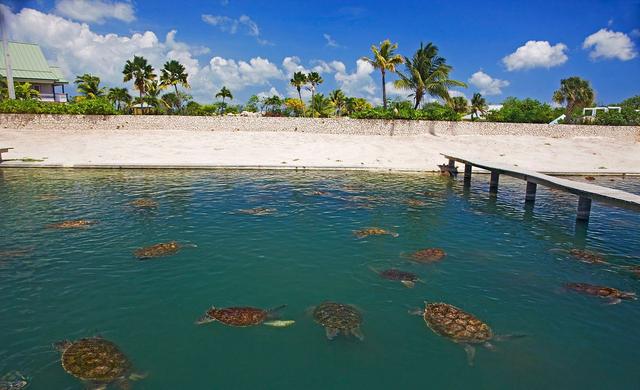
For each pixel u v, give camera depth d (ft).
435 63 110.32
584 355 16.16
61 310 18.69
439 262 25.75
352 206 41.22
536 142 97.14
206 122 97.25
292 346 16.16
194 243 28.35
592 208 44.04
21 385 13.46
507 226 35.45
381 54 109.29
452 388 13.96
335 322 17.19
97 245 27.61
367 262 25.44
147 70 119.44
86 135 87.51
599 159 86.12
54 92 153.17
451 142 95.09
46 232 30.35
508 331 17.72
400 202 44.06
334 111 155.02
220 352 15.70
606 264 26.40
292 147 86.17
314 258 25.95
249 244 28.37
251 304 19.65
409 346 16.33
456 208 42.09
